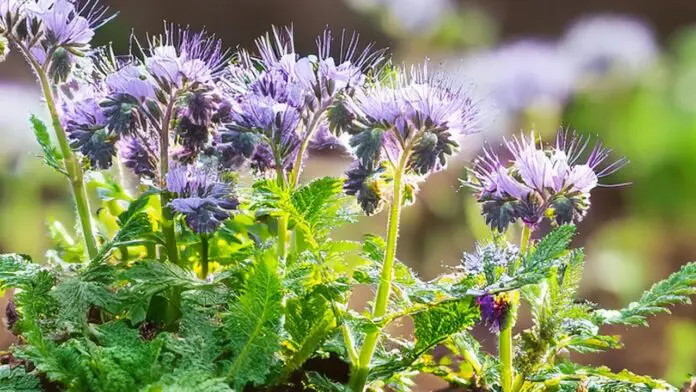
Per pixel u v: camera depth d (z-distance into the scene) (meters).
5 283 0.99
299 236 1.03
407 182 0.99
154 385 0.93
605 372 0.99
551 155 0.99
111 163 1.00
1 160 1.52
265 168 1.00
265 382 0.98
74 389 0.95
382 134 0.97
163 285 0.98
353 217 1.00
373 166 0.98
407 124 0.97
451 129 0.97
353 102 0.98
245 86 1.01
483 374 1.01
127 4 3.65
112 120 0.99
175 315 1.00
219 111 1.00
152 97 0.99
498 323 0.98
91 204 1.16
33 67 1.00
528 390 1.00
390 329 1.13
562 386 1.00
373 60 1.02
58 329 0.98
